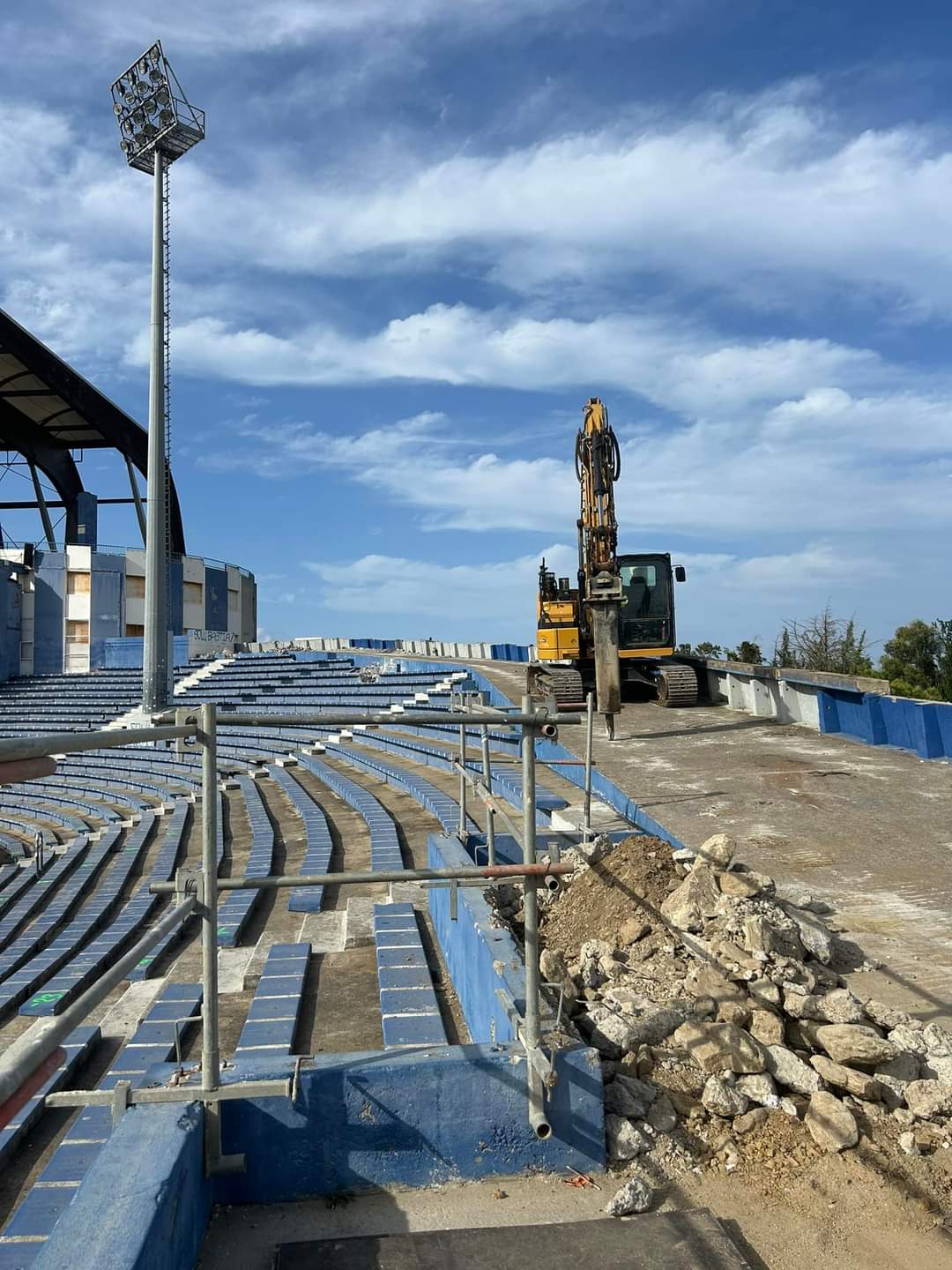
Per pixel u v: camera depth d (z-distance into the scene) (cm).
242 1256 332
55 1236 263
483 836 902
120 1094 344
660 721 2034
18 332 4188
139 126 2764
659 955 566
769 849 971
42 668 4619
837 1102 423
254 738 2892
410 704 2814
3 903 1413
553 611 2231
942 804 1162
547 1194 372
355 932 820
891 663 3738
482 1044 403
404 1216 357
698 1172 392
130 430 5050
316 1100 368
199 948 899
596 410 2014
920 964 652
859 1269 338
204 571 5272
